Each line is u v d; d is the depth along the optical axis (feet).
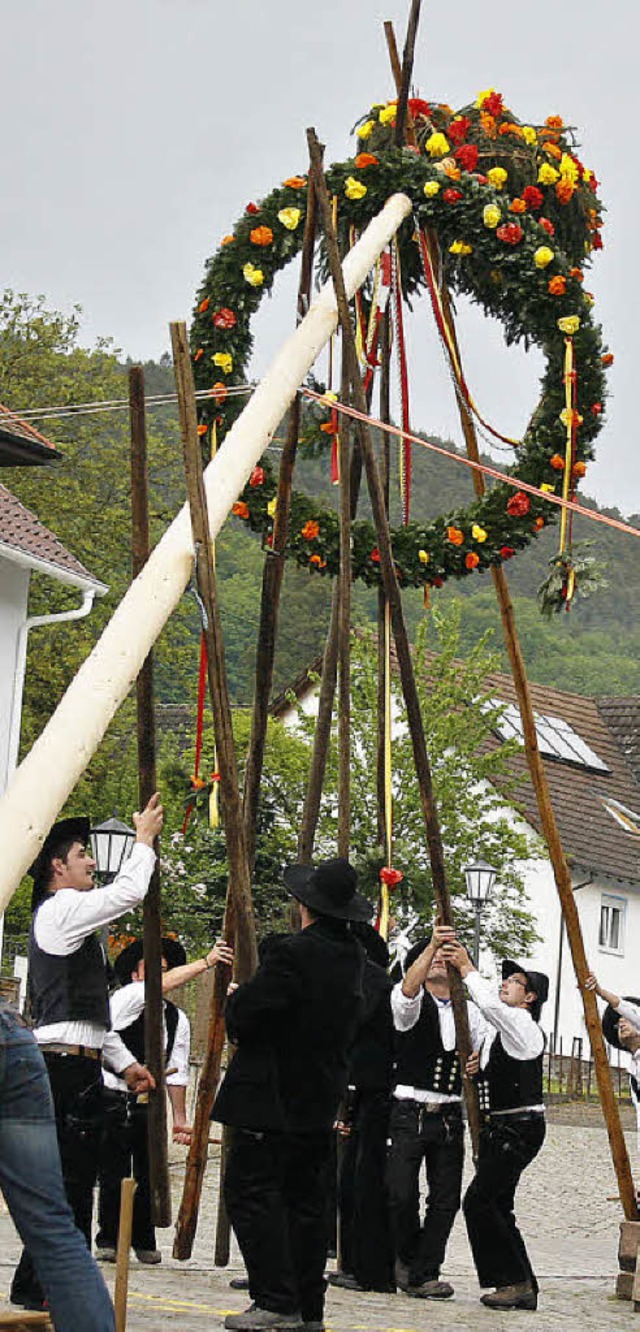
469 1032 30.63
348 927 23.95
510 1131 30.73
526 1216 52.03
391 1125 31.78
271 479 31.14
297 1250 23.45
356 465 32.37
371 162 30.40
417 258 33.01
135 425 25.12
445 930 30.45
